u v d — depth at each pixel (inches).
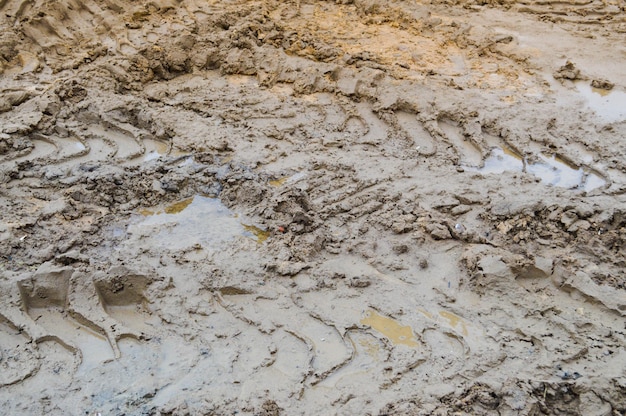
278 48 180.9
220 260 128.2
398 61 177.2
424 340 118.1
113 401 110.7
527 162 150.3
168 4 188.4
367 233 133.6
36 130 152.7
